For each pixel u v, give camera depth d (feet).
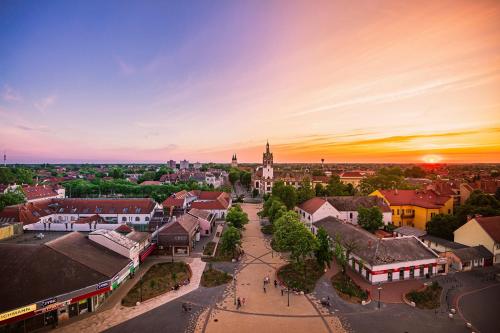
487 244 221.66
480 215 244.42
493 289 182.60
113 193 613.52
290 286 188.34
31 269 153.69
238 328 144.15
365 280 198.08
